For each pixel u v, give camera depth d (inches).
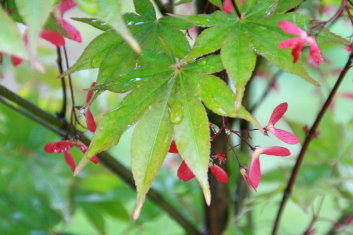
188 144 20.6
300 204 25.5
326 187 26.1
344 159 27.2
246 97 25.9
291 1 21.0
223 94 20.7
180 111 20.8
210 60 21.0
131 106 20.9
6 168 27.7
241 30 20.6
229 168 26.1
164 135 20.8
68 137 24.1
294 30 20.3
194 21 20.6
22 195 27.7
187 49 21.2
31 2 18.8
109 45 21.2
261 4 20.9
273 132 21.6
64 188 27.9
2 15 18.5
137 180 20.7
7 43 18.4
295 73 20.3
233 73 20.3
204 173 20.5
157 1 23.2
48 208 27.8
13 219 27.4
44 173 27.9
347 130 27.2
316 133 24.4
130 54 21.2
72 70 21.1
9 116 27.8
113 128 20.8
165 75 21.0
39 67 18.6
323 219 26.9
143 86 21.0
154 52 21.1
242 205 26.4
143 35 21.4
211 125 21.8
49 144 22.5
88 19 21.3
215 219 26.3
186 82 20.9
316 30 20.6
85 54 21.2
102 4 19.0
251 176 21.9
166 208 26.3
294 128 26.8
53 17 20.7
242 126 26.8
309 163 27.3
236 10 20.9
